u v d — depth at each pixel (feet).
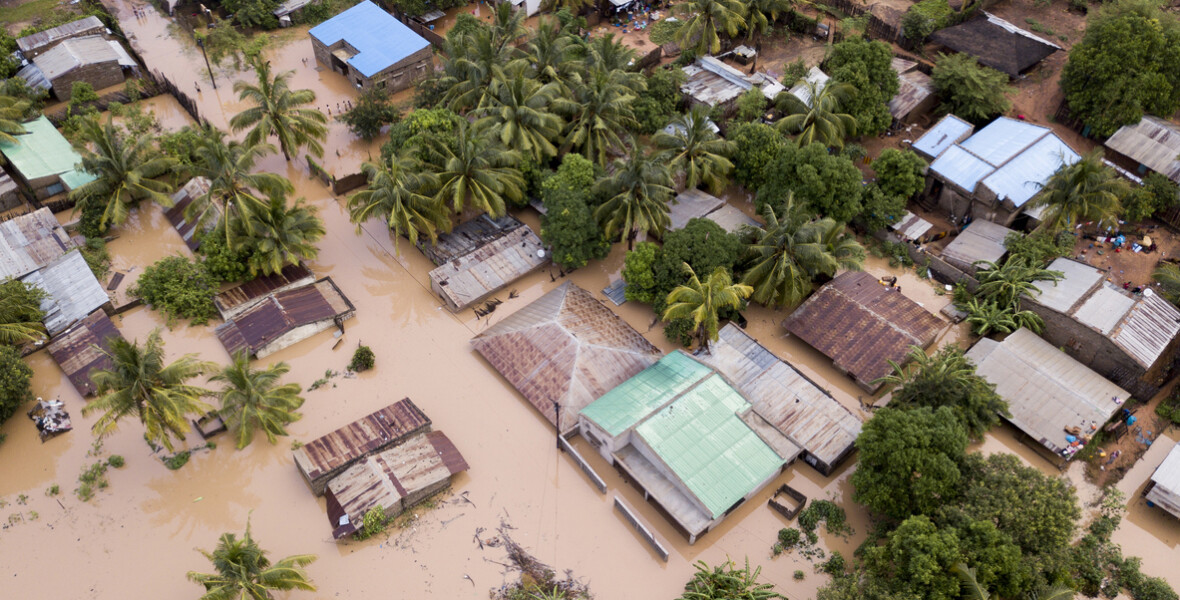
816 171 231.30
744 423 186.50
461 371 212.02
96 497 181.16
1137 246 241.55
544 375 201.05
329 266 240.73
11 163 255.09
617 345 207.72
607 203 224.94
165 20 352.08
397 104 302.04
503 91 242.58
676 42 328.08
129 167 239.50
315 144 264.93
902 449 162.71
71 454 189.37
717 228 219.00
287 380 206.59
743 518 181.68
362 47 305.53
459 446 193.57
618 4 335.88
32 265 225.56
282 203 220.23
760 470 178.60
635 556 174.19
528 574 169.58
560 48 264.93
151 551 172.04
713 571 170.09
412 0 330.75
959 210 255.70
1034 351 205.05
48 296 217.77
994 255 232.73
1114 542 177.99
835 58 277.23
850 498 184.65
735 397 192.03
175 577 167.63
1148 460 192.54
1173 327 206.69
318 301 222.28
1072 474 189.37
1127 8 266.36
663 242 235.20
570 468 190.29
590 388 197.77
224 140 283.18
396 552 172.76
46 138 266.16
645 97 282.15
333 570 169.17
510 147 246.68
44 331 212.02
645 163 214.90
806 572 171.32
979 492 160.15
